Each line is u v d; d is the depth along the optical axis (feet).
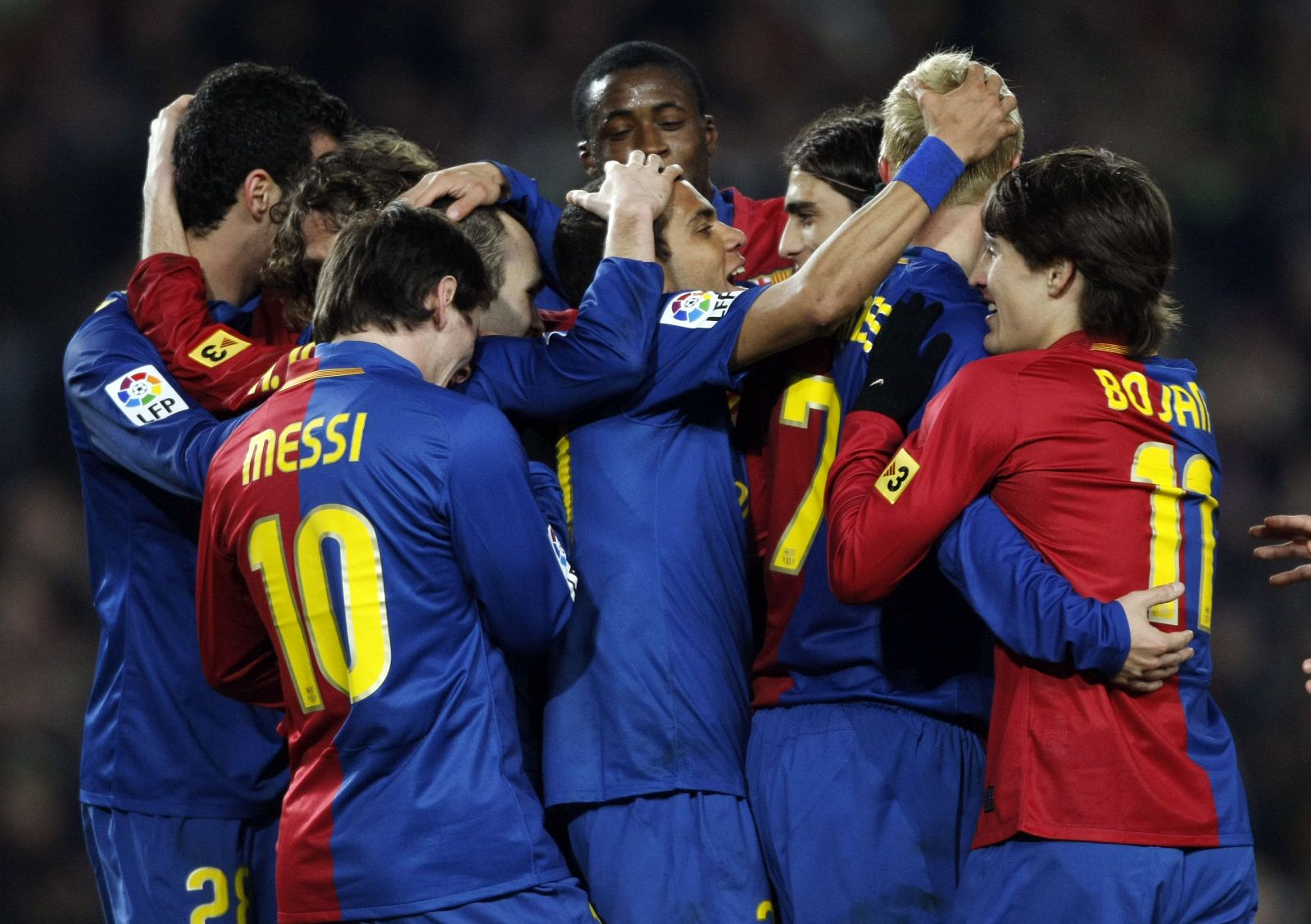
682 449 35.42
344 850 30.99
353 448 31.48
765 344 34.30
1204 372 142.31
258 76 39.68
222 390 36.70
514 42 145.69
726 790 34.50
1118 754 30.99
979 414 32.04
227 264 40.06
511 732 32.27
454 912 30.76
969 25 154.20
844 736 34.71
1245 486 135.95
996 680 32.96
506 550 31.37
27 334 126.93
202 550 33.60
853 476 33.60
